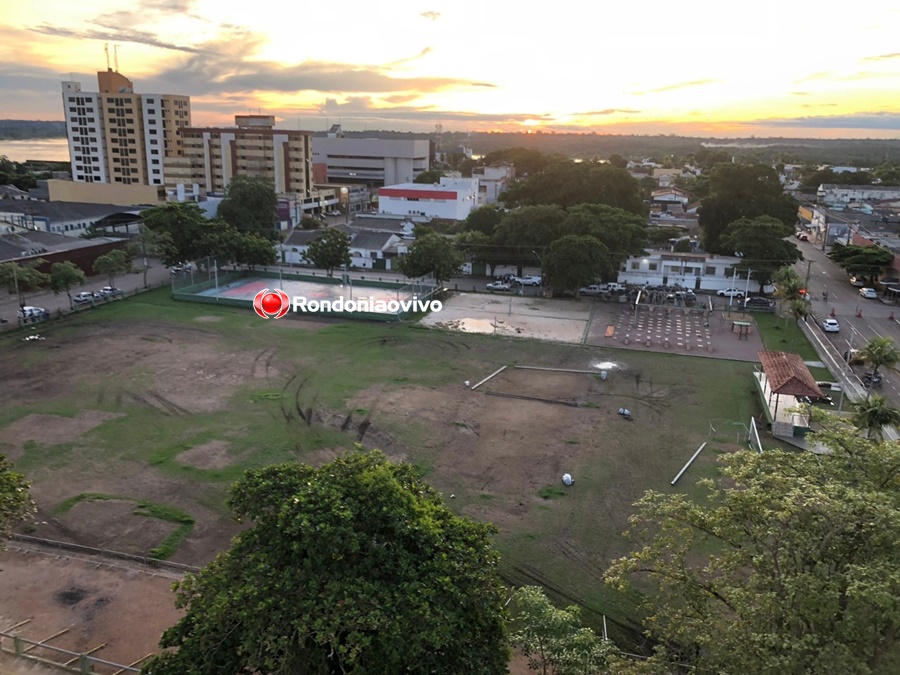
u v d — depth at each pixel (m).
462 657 14.37
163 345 48.88
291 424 35.78
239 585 14.39
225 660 13.84
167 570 23.53
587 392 41.81
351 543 14.37
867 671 11.34
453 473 31.00
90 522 26.23
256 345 49.59
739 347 51.91
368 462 17.42
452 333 54.34
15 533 25.28
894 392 42.56
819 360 48.78
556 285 66.44
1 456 21.67
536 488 29.81
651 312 62.59
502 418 37.44
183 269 74.44
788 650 12.41
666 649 15.75
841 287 71.69
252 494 15.98
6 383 40.41
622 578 16.30
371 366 45.69
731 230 75.19
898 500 13.72
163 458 31.53
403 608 13.85
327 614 13.40
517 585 23.22
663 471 31.61
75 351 46.88
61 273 57.06
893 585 11.98
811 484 14.27
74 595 22.05
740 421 37.50
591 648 15.92
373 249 82.00
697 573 16.41
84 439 33.28
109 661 19.11
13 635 19.81
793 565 13.70
